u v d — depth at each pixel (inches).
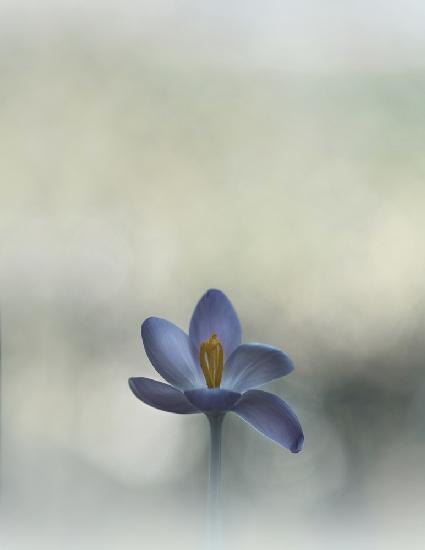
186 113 153.4
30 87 154.3
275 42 157.5
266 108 149.7
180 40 161.3
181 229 137.0
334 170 140.8
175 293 128.1
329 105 148.4
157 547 69.1
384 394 108.3
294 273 129.6
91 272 122.4
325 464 96.1
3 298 117.0
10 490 86.2
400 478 93.2
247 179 143.9
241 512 85.7
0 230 127.8
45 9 161.2
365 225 132.7
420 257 127.5
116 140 149.8
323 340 118.8
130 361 114.7
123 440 100.3
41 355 111.7
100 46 161.3
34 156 145.7
